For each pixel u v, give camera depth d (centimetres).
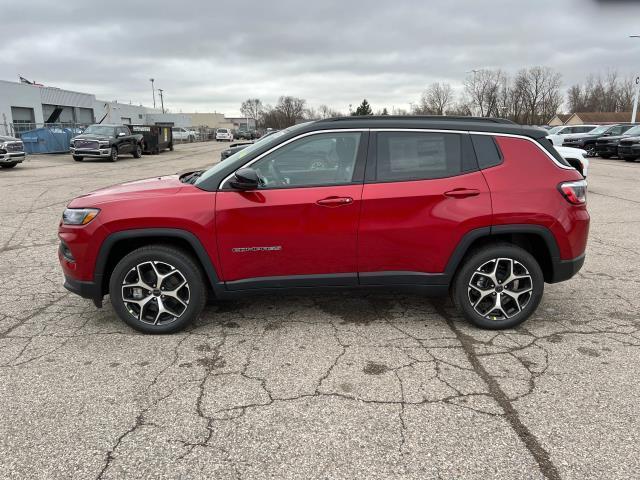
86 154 2328
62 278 540
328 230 366
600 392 304
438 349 363
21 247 683
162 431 268
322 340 379
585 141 2506
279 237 365
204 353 358
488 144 381
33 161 2372
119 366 339
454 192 368
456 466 240
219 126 11375
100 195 383
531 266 383
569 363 341
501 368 335
